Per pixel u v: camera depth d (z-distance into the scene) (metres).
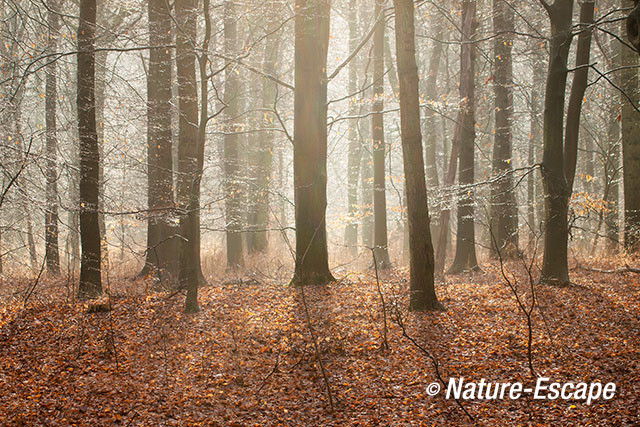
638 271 13.56
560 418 6.66
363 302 11.79
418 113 11.23
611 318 9.92
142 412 7.03
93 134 12.54
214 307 11.86
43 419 6.66
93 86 12.57
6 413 6.76
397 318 8.93
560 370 7.95
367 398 7.60
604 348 8.58
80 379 8.04
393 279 14.79
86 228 12.55
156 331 10.20
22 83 11.78
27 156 10.66
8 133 12.41
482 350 8.94
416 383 7.95
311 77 13.97
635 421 6.29
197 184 11.50
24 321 10.47
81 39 12.41
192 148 14.02
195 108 14.09
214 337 9.95
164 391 7.73
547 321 10.06
